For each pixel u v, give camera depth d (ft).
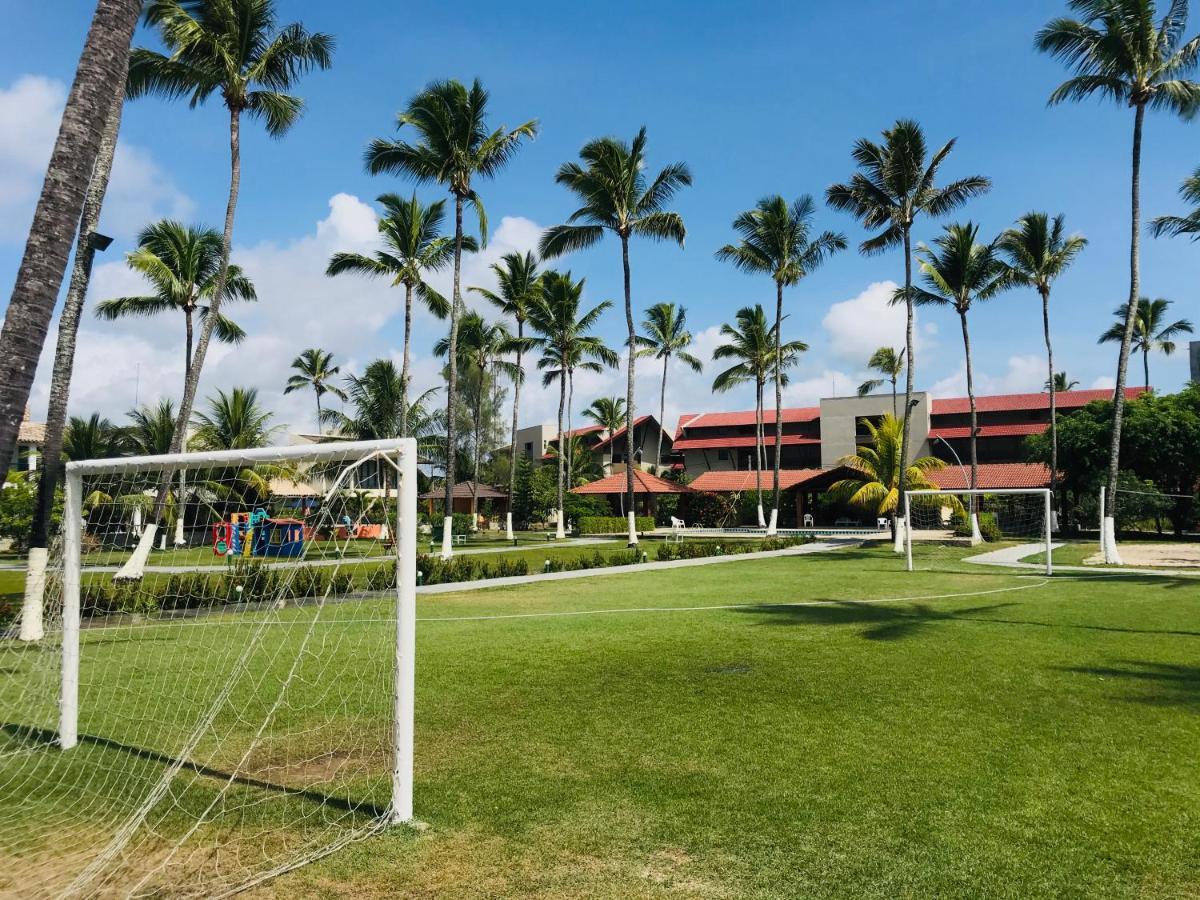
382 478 24.38
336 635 35.32
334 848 13.37
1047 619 37.40
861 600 46.47
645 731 19.69
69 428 119.96
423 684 25.39
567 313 134.21
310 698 24.02
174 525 68.44
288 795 16.08
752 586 55.72
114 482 39.40
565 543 123.65
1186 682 24.18
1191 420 112.47
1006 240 113.09
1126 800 14.69
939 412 171.73
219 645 32.96
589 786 15.89
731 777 16.24
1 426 12.91
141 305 90.89
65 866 13.16
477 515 163.22
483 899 11.42
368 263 94.22
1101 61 70.38
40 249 13.52
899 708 21.43
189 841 14.01
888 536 118.62
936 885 11.53
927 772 16.34
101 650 32.17
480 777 16.60
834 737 18.88
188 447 120.26
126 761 18.75
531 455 231.30
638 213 97.40
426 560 66.44
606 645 31.99
